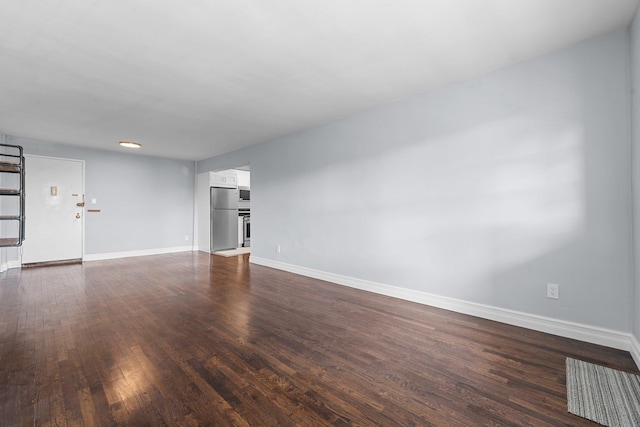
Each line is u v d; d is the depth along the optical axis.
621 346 2.03
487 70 2.56
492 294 2.60
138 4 1.72
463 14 1.84
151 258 5.89
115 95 3.05
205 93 3.03
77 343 2.15
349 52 2.28
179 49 2.22
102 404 1.48
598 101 2.10
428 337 2.27
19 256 4.88
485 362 1.89
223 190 6.91
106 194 5.75
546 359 1.92
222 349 2.07
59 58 2.32
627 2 1.74
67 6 1.74
